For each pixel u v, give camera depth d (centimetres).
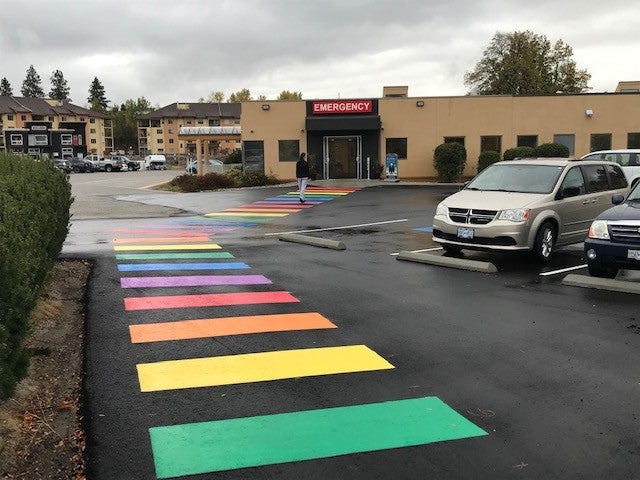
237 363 545
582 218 1120
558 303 761
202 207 2133
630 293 812
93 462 371
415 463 370
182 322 675
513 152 2889
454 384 497
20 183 632
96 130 13188
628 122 3106
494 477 354
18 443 393
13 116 11069
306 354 570
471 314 711
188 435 407
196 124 12656
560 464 369
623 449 388
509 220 1003
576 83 6081
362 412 443
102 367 535
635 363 544
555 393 478
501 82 6031
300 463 370
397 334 634
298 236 1313
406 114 3159
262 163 3212
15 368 408
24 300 414
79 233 1451
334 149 3212
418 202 2195
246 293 817
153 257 1098
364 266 1020
